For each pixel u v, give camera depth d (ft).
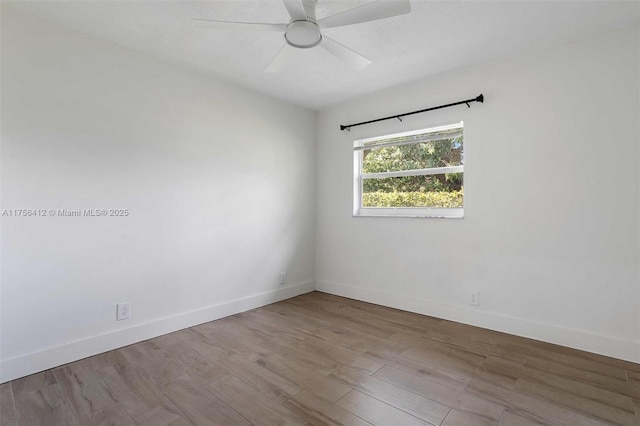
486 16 6.65
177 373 6.53
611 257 7.23
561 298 7.84
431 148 10.44
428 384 6.10
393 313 10.36
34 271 6.62
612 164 7.23
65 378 6.34
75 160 7.16
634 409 5.33
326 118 12.98
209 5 6.34
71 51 7.11
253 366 6.82
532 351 7.48
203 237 9.52
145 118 8.28
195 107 9.33
